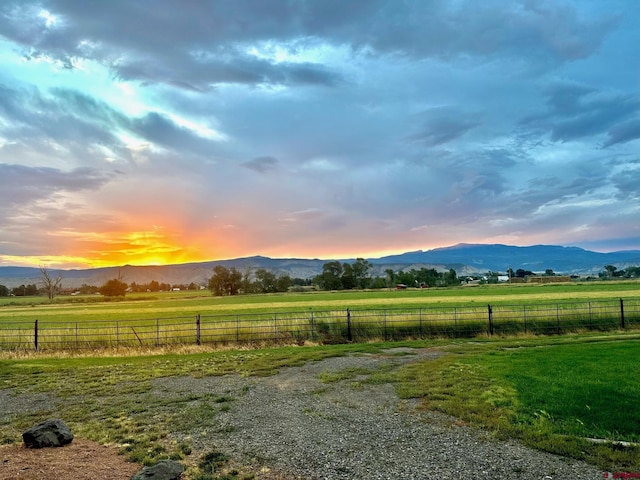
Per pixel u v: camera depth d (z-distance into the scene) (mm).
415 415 10625
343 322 30484
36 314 60656
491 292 79125
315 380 15430
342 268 139625
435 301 57750
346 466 7766
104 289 127312
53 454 8500
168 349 25281
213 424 10484
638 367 14547
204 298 104188
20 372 19156
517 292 75375
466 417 10156
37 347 26469
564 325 30062
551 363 15789
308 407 11797
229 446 8922
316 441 9078
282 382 15328
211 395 13625
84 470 7613
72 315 56844
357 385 14164
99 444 9164
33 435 8953
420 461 7871
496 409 10625
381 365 17922
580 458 7750
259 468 7766
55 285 111000
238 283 135125
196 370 18219
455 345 23812
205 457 8320
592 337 25547
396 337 28406
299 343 27109
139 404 12758
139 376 17234
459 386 13023
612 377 13086
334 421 10430
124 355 24094
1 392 15391
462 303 51719
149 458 8156
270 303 70312
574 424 9297
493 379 13695
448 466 7621
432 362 17781
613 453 7797
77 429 10352
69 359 23047
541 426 9234
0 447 8992
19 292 158875
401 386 13711
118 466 7855
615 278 141000
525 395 11500
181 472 7387
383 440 9008
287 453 8453
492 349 21359
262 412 11461
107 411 12031
